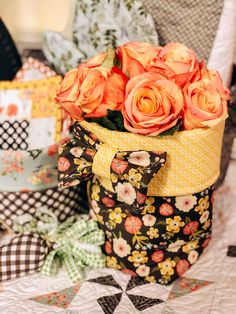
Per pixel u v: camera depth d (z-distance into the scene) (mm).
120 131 669
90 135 704
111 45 1006
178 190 694
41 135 922
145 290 741
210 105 646
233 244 842
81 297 729
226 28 931
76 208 871
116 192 692
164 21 988
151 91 618
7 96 918
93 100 646
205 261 800
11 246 769
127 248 738
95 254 774
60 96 681
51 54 1049
